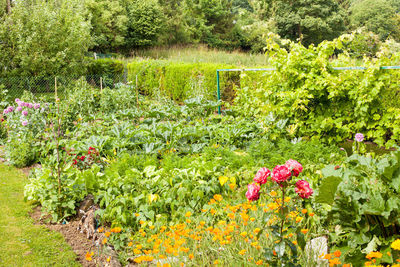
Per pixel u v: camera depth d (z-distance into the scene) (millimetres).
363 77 5555
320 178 3760
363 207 2387
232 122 7145
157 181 4074
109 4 29922
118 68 17875
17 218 3951
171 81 13328
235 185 3961
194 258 2609
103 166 5312
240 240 2723
